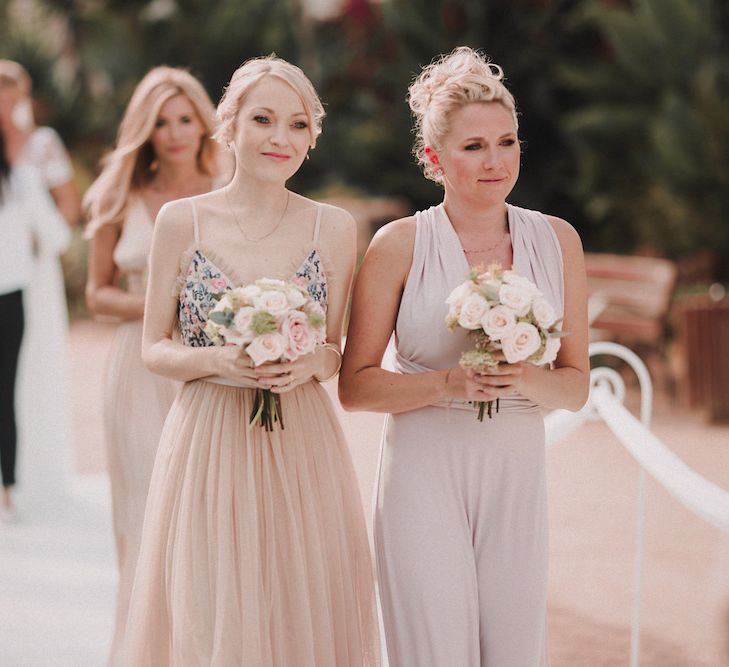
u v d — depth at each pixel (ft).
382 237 15.97
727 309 45.06
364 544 16.60
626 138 72.84
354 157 83.35
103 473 38.96
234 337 14.69
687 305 45.96
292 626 15.60
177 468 15.84
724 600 20.77
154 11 89.56
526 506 15.72
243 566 15.39
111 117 90.07
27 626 24.17
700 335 45.55
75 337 70.64
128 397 20.86
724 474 36.17
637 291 50.19
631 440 16.84
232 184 16.47
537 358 14.49
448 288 15.72
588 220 77.36
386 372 15.65
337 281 16.57
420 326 15.75
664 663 22.13
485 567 15.75
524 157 78.95
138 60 90.07
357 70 88.38
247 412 15.76
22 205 32.42
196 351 15.60
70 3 90.94
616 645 23.21
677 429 43.37
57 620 24.59
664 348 53.26
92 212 22.31
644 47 71.97
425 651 15.49
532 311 14.46
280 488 15.67
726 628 20.71
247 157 15.83
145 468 20.58
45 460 34.32
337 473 16.28
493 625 15.79
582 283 16.31
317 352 15.65
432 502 15.48
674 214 67.36
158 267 16.26
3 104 32.09
